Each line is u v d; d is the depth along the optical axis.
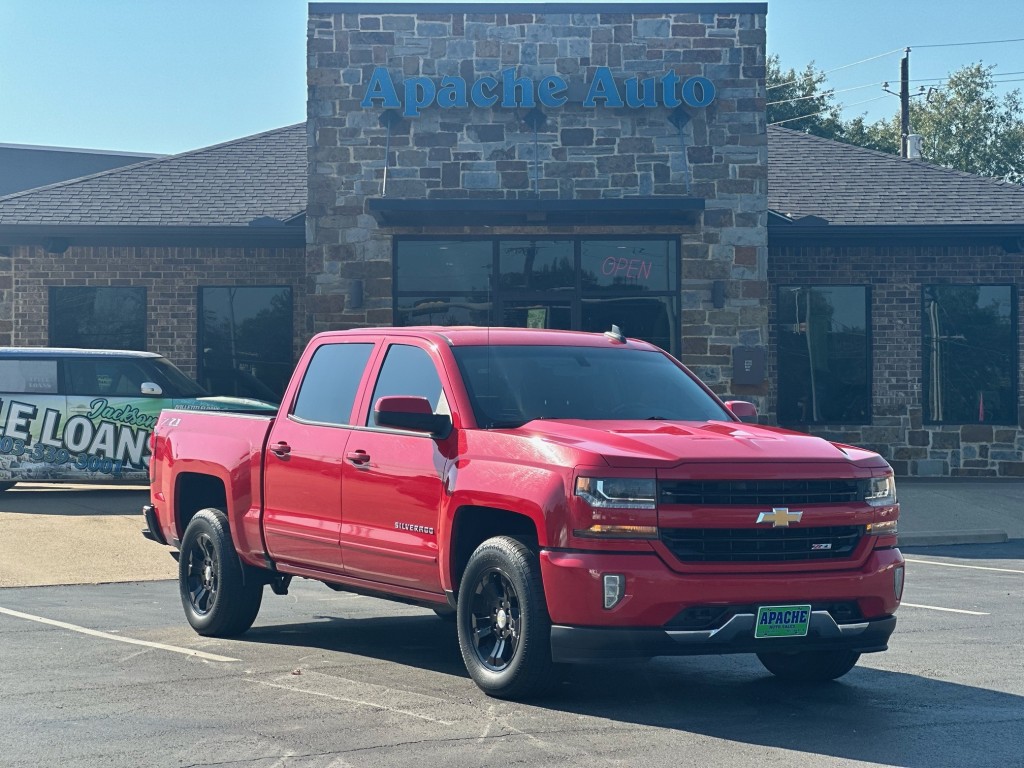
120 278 21.31
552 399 7.66
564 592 6.51
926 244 21.00
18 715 6.60
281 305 21.48
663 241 18.80
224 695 7.09
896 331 21.08
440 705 6.87
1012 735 6.34
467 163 18.45
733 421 8.02
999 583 12.15
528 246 18.80
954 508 17.28
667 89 18.39
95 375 17.48
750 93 18.53
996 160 55.50
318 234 18.59
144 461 17.42
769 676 7.82
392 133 18.52
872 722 6.59
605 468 6.50
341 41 18.52
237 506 8.85
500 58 18.53
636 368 8.21
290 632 9.30
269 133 24.98
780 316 21.12
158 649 8.52
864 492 6.91
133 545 13.80
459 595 7.19
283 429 8.60
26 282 21.31
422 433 7.52
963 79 56.75
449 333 7.98
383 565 7.72
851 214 20.72
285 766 5.68
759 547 6.64
